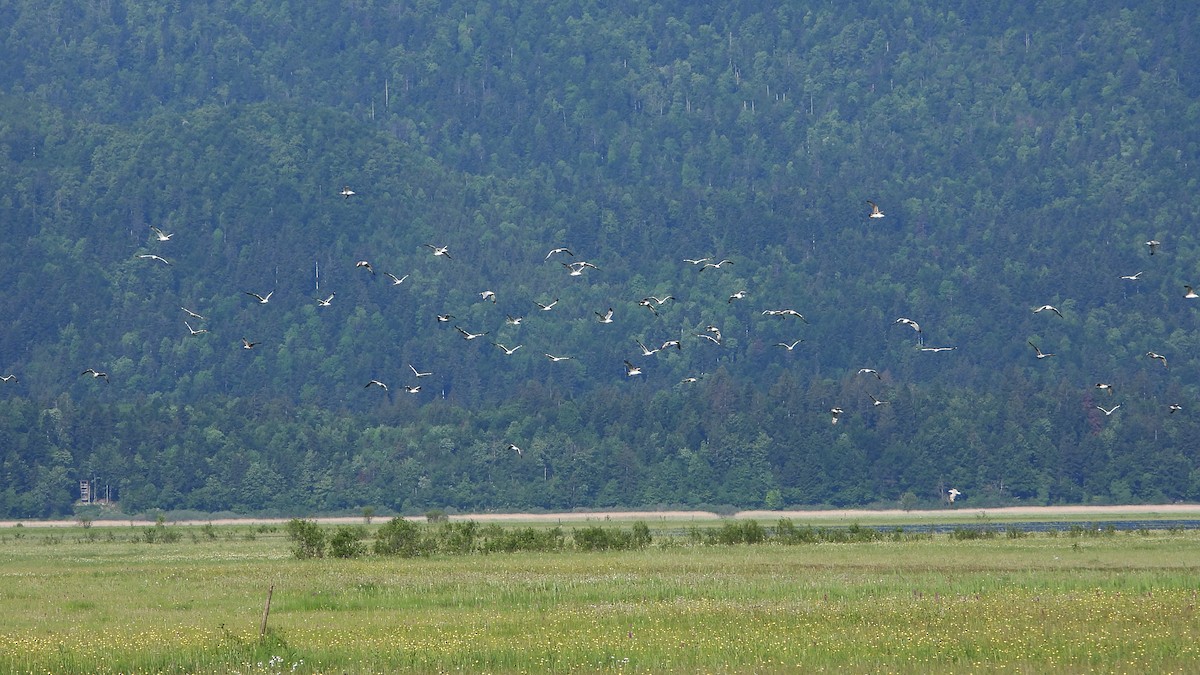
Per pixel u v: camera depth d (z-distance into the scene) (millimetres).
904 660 50625
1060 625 56656
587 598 69312
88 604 70812
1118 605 61688
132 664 50781
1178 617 58188
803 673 48625
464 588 74562
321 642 56219
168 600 72625
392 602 69875
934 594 67875
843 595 68312
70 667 50969
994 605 62188
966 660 50688
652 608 64188
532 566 89438
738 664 50312
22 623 63906
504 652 52656
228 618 64750
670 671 49344
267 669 49938
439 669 50188
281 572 88062
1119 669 48562
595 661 51406
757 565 87062
